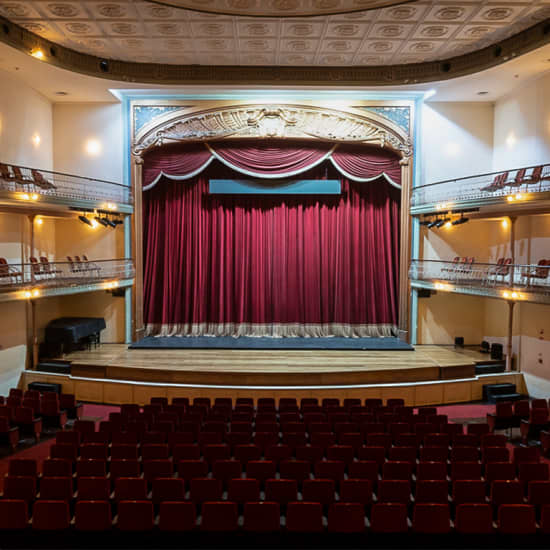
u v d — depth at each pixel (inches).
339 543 199.8
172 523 198.4
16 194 433.4
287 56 477.4
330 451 265.6
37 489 240.7
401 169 577.6
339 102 562.6
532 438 367.9
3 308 465.4
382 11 378.0
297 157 581.9
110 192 564.4
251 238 619.5
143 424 308.3
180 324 618.8
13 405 381.7
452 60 481.7
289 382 455.2
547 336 467.8
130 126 563.5
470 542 200.7
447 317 585.9
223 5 367.6
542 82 474.6
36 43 426.0
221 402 399.2
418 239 579.5
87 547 201.0
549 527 198.2
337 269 614.2
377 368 469.1
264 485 240.2
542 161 477.7
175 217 611.8
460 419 422.9
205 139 564.4
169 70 501.0
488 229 581.0
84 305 583.8
